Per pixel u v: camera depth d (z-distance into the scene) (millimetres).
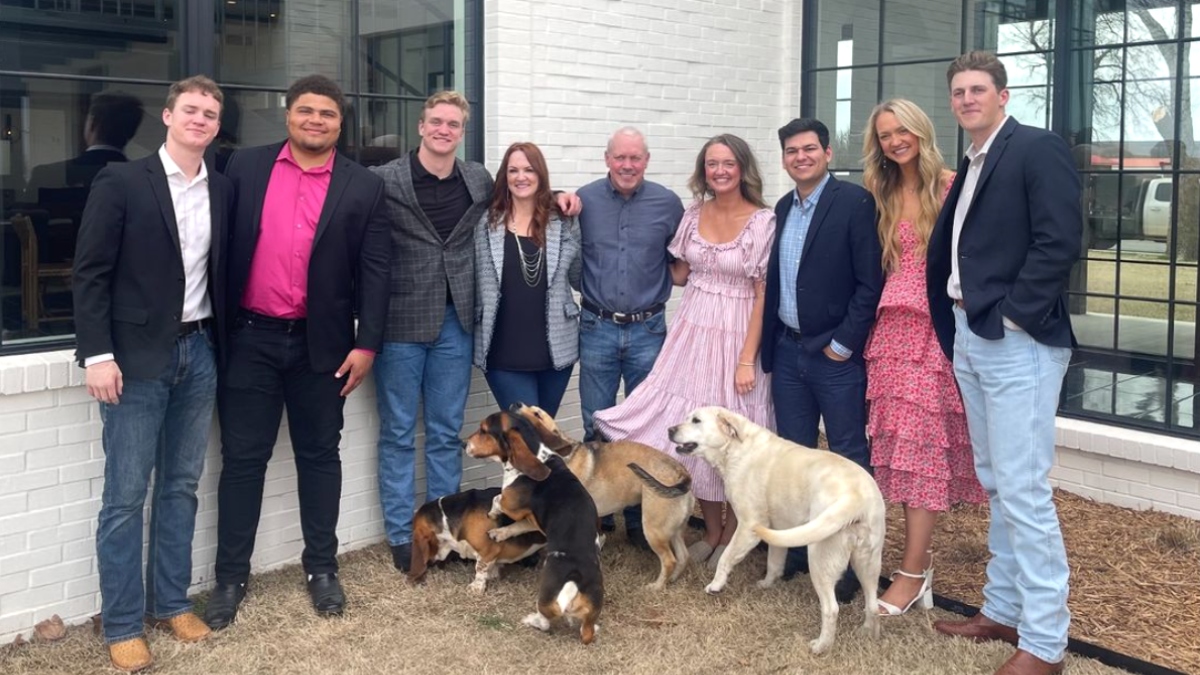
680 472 4391
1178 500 5191
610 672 3680
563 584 3793
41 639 3779
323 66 4668
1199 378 5188
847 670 3693
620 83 5730
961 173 3713
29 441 3725
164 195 3543
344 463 4684
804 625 4059
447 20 5082
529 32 5246
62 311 3975
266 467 4129
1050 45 5652
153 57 4137
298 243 3902
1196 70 5125
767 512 4145
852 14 6504
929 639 3920
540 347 4625
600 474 4477
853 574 4316
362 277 4105
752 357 4527
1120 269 5453
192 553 4191
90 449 3881
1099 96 5504
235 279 3867
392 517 4621
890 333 4133
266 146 3969
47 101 3865
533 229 4551
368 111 4852
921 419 4070
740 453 4203
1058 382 3559
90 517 3908
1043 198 3434
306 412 4113
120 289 3518
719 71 6285
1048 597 3549
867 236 4125
